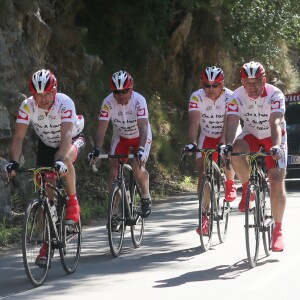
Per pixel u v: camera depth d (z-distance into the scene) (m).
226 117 10.41
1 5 16.28
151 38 25.61
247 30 31.56
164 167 22.67
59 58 20.16
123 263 9.78
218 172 10.95
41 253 8.57
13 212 14.17
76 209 9.13
